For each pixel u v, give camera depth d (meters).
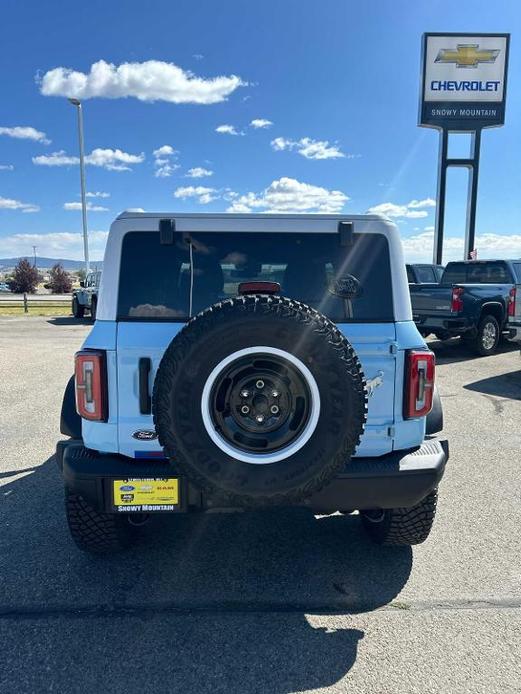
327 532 3.71
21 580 3.08
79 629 2.65
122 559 3.32
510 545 3.52
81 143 24.86
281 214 2.95
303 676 2.35
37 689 2.27
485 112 21.67
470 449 5.42
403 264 2.96
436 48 21.45
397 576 3.16
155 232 2.93
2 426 6.20
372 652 2.50
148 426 2.74
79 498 3.04
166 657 2.46
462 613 2.80
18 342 13.14
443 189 22.23
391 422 2.84
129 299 2.86
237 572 3.19
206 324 2.41
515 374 9.27
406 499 2.77
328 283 2.98
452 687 2.28
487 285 11.05
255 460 2.42
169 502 2.68
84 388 2.73
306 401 2.45
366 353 2.81
